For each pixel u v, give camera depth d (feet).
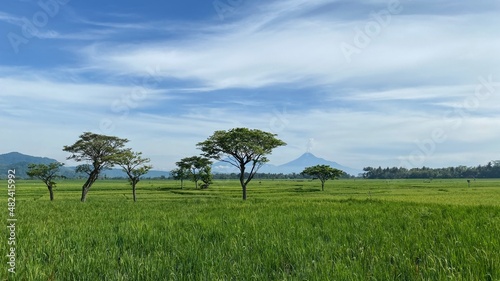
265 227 46.80
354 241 35.24
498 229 39.83
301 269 24.09
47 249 32.04
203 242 36.45
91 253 30.55
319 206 93.76
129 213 81.71
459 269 24.08
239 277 23.31
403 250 29.99
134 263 26.37
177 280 23.02
